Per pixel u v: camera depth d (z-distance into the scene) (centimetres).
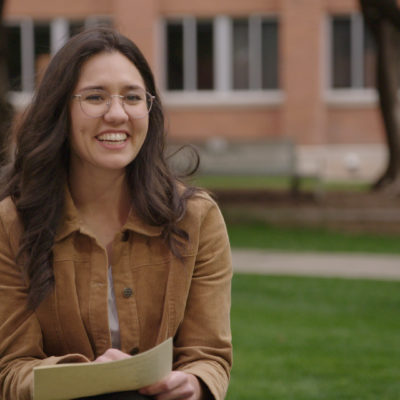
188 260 345
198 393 330
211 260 354
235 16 3300
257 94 3322
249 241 1647
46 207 334
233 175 2073
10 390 324
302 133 3244
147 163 350
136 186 346
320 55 3219
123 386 301
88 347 338
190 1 3303
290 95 3247
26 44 3338
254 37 3309
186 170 391
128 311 340
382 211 1803
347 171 3275
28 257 330
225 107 3334
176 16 3316
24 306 336
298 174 2075
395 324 923
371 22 2175
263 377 702
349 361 758
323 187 2505
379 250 1545
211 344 349
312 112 3228
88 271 338
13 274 337
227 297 358
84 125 330
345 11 3234
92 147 333
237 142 2072
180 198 347
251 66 3322
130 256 343
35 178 334
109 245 348
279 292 1121
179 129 3366
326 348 807
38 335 336
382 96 2198
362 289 1143
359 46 3250
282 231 1788
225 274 358
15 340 333
